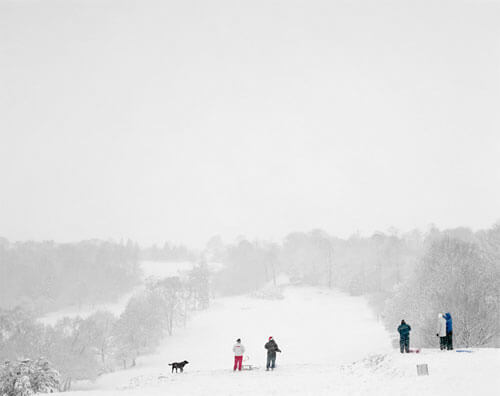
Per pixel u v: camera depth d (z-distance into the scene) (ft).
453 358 62.23
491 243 208.95
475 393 46.34
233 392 63.26
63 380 215.92
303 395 56.49
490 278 113.50
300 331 290.76
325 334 274.98
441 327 73.05
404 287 202.59
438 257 144.56
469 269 105.09
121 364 258.57
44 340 230.07
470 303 92.02
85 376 222.48
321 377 69.77
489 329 91.30
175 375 94.63
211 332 309.83
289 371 84.02
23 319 238.89
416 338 124.36
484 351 65.87
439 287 109.70
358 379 62.95
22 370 114.83
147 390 70.44
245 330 305.94
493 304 95.14
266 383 69.15
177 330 324.60
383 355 73.92
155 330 279.69
